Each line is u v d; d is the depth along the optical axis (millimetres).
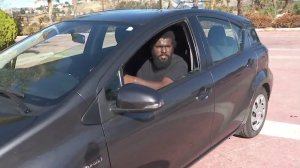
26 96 2760
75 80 2855
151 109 2662
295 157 4723
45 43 3572
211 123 3832
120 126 2744
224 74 3943
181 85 3402
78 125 2523
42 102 2662
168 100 3207
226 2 34906
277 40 17031
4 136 2316
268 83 5160
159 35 3445
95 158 2541
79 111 2568
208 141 3902
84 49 3283
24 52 3545
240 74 4285
